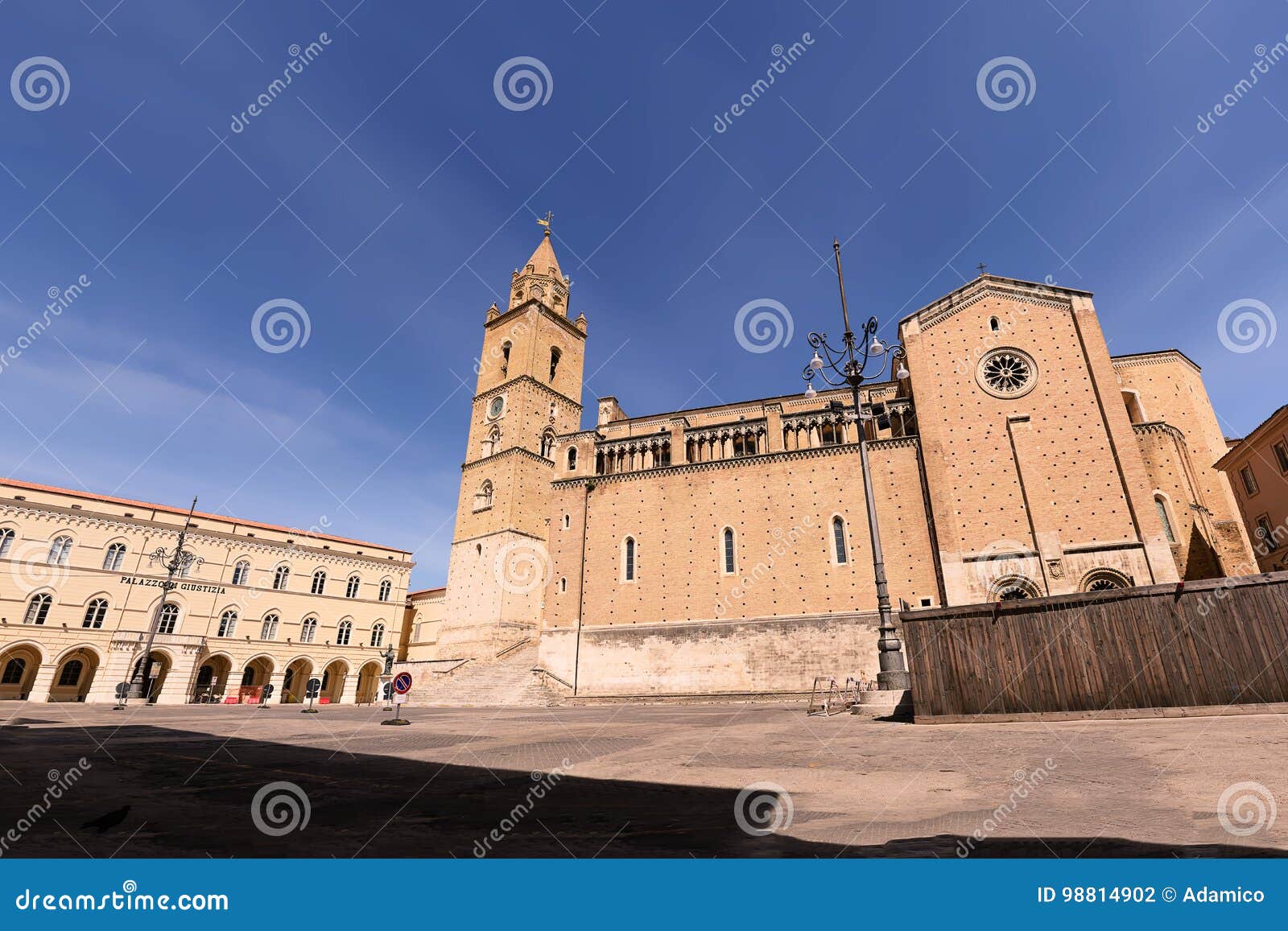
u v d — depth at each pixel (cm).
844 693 3092
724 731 1633
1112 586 3180
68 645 5019
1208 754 852
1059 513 3381
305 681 6259
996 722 1535
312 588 6462
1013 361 3781
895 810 623
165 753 1160
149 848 490
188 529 5819
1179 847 441
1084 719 1483
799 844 499
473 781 845
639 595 4212
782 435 4306
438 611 7325
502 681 4312
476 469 6109
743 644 3822
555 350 6788
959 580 3434
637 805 676
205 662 6022
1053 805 610
